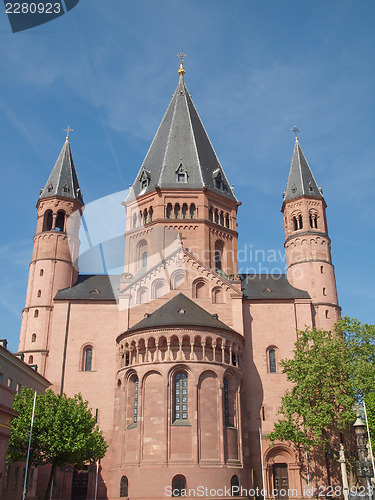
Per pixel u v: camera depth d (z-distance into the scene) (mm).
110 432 59750
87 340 64438
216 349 54688
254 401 61812
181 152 75438
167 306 59000
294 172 77562
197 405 50625
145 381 52406
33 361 64188
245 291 68875
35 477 55656
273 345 65000
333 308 68500
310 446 56094
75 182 76250
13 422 42938
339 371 55625
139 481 48469
